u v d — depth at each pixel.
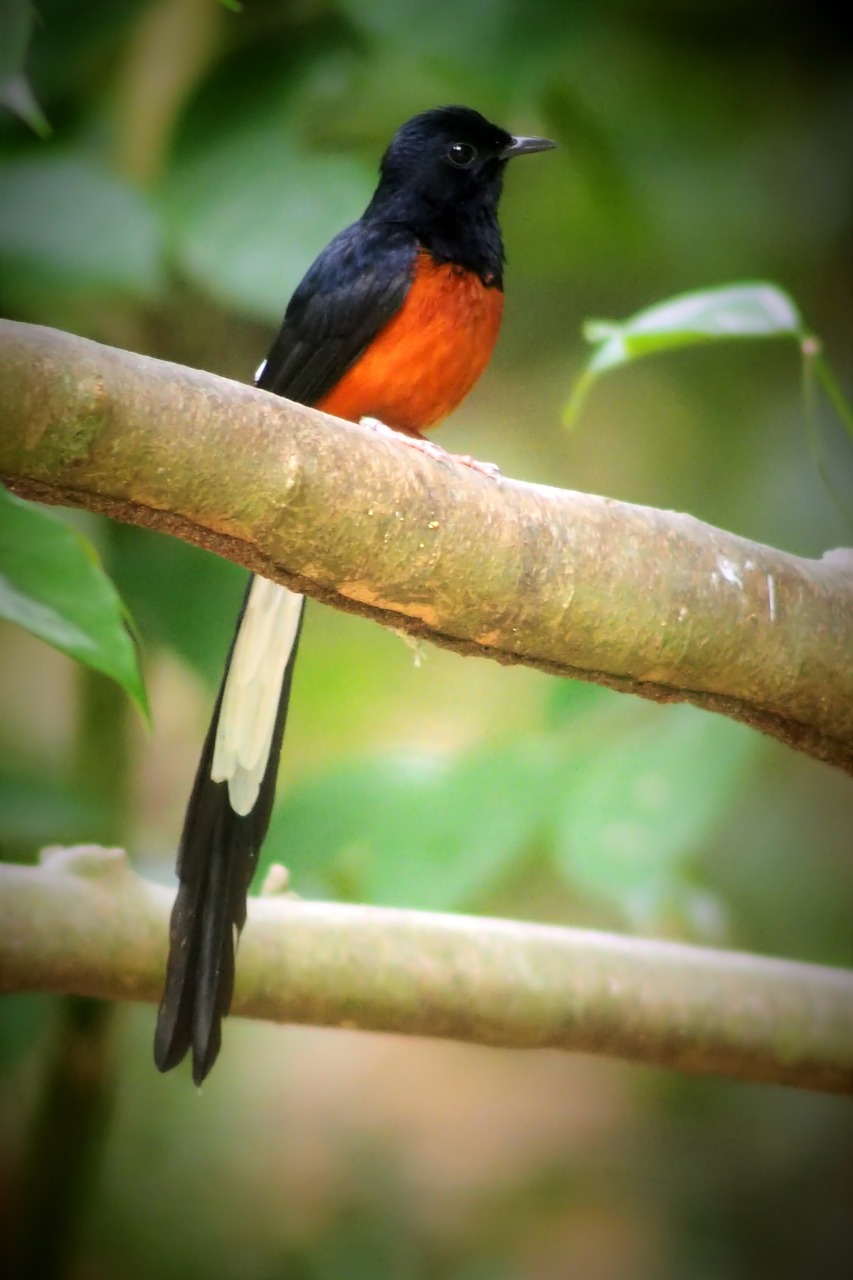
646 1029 5.79
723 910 5.86
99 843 5.88
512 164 5.97
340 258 5.84
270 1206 5.99
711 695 5.74
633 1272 5.99
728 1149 6.02
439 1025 5.79
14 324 5.67
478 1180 6.03
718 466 6.00
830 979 5.81
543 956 5.79
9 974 5.76
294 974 5.78
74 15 5.91
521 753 5.84
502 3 5.92
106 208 5.88
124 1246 5.96
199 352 5.95
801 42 5.98
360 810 5.84
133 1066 5.98
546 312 6.00
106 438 5.67
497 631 5.72
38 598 5.29
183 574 5.88
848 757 5.75
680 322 5.77
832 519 5.98
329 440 5.70
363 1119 6.05
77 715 5.91
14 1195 5.91
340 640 5.91
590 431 6.00
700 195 5.98
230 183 5.90
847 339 6.01
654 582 5.72
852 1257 5.98
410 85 5.93
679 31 5.97
